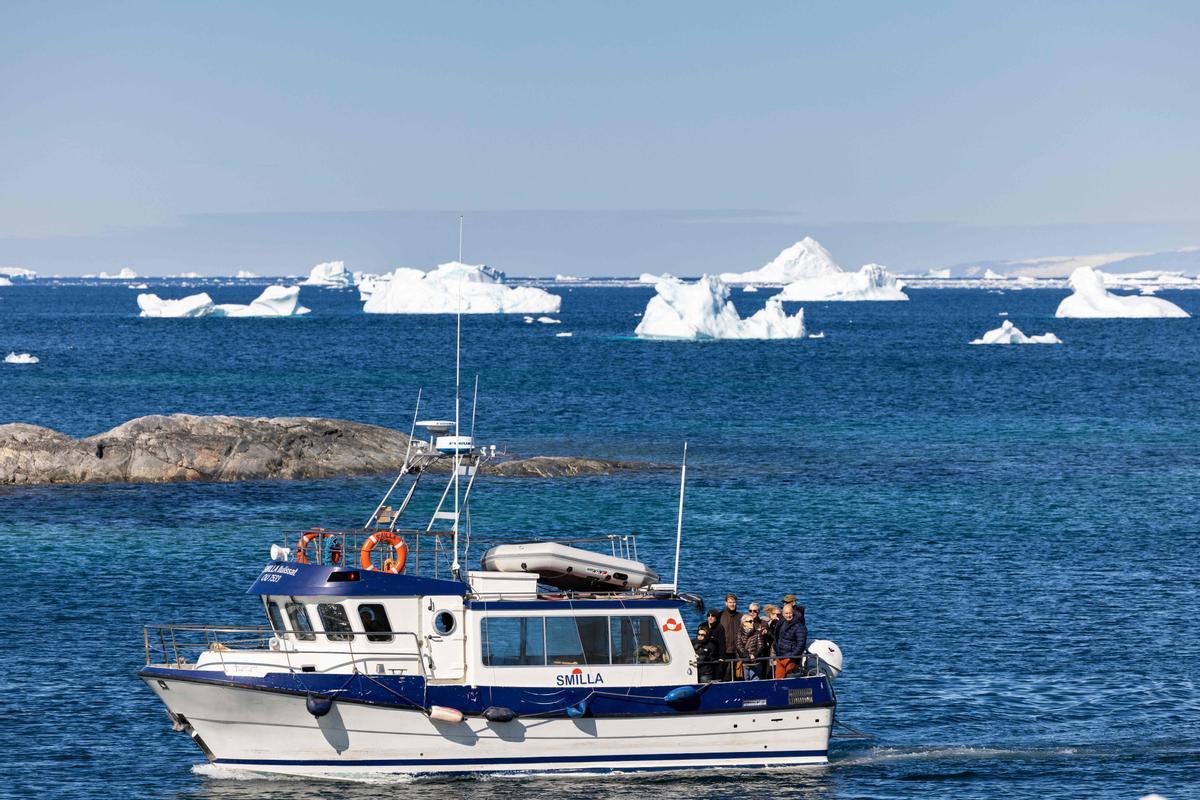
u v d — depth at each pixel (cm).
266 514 18662
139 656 11606
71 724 9931
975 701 10688
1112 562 15812
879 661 11731
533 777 8931
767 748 9188
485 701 8838
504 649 8919
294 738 8812
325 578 8931
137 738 9675
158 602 13512
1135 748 9688
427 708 8750
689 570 15212
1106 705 10612
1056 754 9575
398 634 8938
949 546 16688
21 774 8962
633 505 19612
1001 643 12288
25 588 14062
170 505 19262
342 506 19325
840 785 8962
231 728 8812
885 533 17538
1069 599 13950
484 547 16062
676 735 9050
